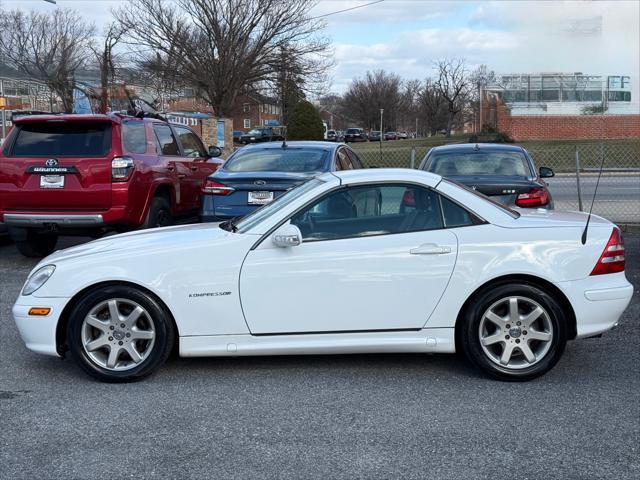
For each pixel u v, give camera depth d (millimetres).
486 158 9469
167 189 9820
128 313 4887
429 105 67562
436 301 4820
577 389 4766
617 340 5891
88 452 3871
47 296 4883
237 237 4902
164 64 35438
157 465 3713
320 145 9328
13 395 4734
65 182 8391
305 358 5414
